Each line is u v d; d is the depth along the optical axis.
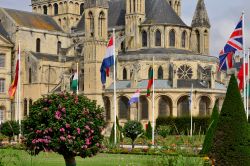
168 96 128.12
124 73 140.25
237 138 38.31
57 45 165.25
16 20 157.88
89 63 138.62
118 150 71.00
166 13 150.00
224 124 38.75
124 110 132.25
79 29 169.62
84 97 47.16
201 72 135.38
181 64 136.75
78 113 45.59
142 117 129.62
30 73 151.88
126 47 149.12
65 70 151.50
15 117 151.62
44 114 45.47
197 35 156.00
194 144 71.50
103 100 136.88
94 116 46.66
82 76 143.25
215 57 141.88
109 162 57.25
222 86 140.25
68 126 45.06
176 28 148.75
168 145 72.25
